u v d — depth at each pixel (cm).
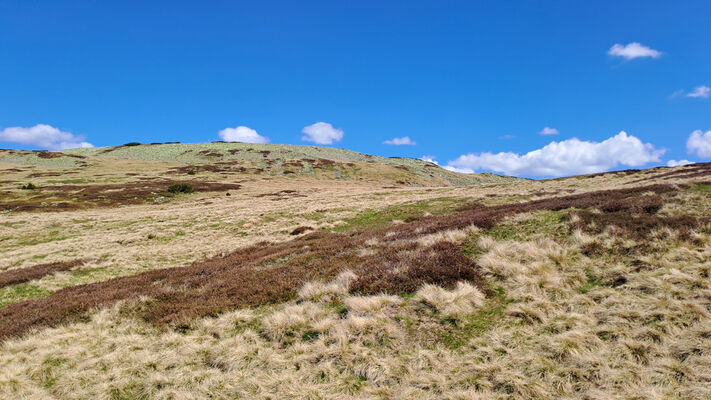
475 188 6131
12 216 4803
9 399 741
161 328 991
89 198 6844
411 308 884
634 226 1175
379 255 1350
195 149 16100
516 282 968
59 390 759
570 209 1536
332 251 1630
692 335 658
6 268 2514
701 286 803
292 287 1166
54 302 1373
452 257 1150
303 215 4134
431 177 13975
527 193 4588
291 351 800
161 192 7662
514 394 605
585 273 978
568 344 694
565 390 601
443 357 720
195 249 2888
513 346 726
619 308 786
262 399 668
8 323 1192
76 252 2883
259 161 13875
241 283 1287
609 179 5528
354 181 11881
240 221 3944
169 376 761
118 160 13812
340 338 791
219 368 784
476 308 881
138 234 3512
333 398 647
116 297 1309
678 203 1411
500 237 1345
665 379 582
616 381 596
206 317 1023
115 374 791
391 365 709
